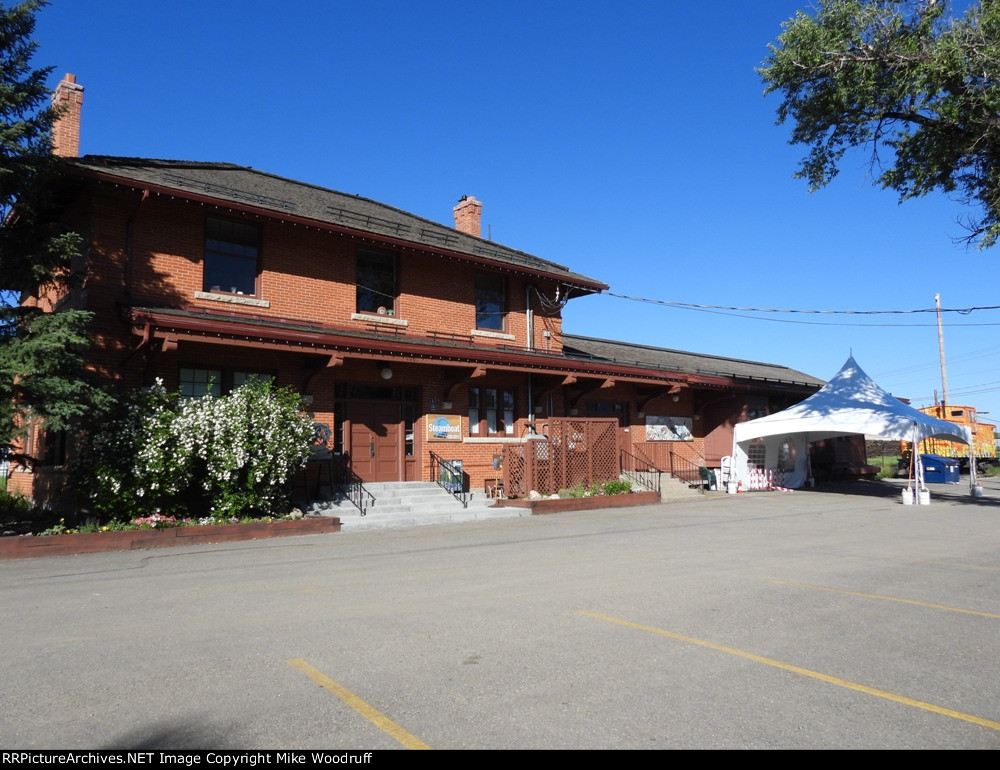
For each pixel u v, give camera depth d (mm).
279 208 16328
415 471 18297
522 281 21625
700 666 5363
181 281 14891
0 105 11586
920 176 16422
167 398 12891
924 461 32406
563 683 4977
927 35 15352
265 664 5383
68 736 4113
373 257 18406
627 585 8289
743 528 14102
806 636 6191
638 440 24375
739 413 26609
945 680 5105
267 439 13305
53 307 16469
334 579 8695
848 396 22891
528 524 14844
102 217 14023
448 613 6945
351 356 15562
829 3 15945
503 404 20562
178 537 11773
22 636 6137
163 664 5383
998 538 12688
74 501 13367
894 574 9062
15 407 11336
